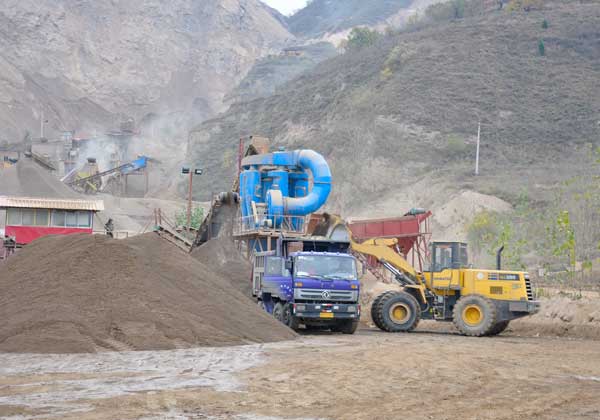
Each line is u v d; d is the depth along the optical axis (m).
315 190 43.81
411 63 143.00
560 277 42.84
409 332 27.44
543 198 86.38
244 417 10.55
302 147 134.38
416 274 28.39
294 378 14.18
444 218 87.75
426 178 105.12
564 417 10.98
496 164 109.00
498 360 17.75
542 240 55.03
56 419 10.12
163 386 13.03
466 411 11.31
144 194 130.38
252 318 22.50
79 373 14.42
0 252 45.22
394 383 13.84
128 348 18.38
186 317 20.56
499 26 155.38
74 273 20.89
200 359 16.81
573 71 134.88
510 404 11.98
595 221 47.09
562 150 112.25
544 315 30.55
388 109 127.12
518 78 134.62
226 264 35.31
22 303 20.08
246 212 44.25
